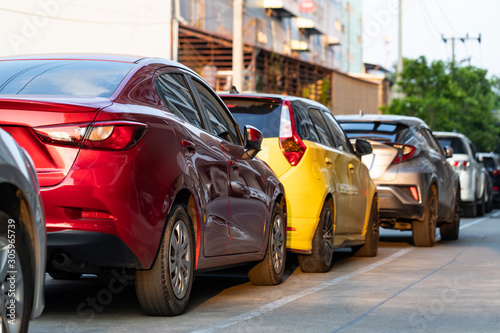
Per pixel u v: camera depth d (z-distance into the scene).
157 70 6.54
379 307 6.64
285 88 34.31
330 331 5.59
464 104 46.41
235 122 7.79
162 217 5.78
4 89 6.05
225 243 6.85
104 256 5.53
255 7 32.53
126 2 27.50
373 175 12.27
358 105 44.88
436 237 15.48
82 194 5.40
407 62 42.84
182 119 6.46
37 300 4.43
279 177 8.69
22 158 4.32
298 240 8.72
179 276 6.15
